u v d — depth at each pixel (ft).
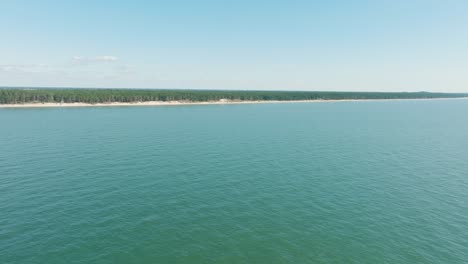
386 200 139.74
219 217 120.47
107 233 106.63
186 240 103.81
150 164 191.52
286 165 194.29
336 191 150.00
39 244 98.89
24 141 260.21
